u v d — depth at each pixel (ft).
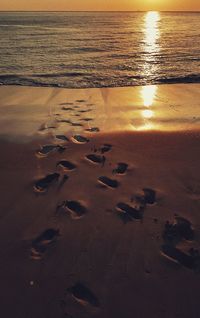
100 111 32.76
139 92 41.78
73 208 15.08
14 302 10.34
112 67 60.03
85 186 16.96
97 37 123.54
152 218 14.39
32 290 10.76
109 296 10.55
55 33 142.00
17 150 21.95
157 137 24.58
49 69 57.41
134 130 26.66
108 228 13.73
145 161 20.02
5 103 35.94
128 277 11.28
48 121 29.09
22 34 135.23
